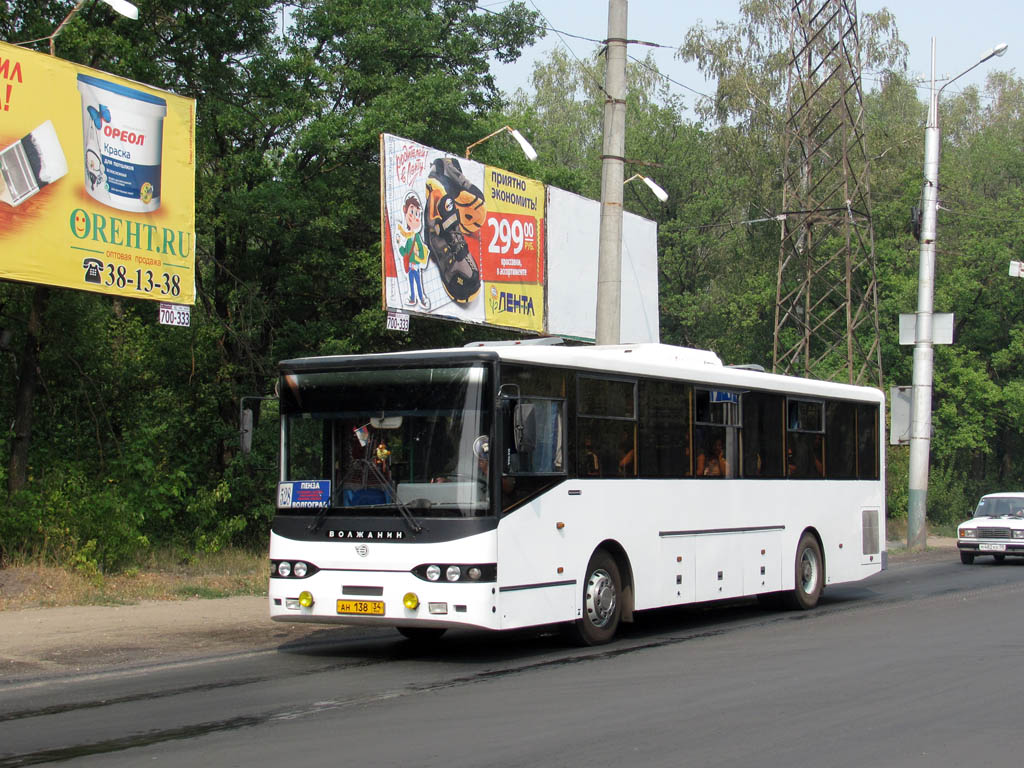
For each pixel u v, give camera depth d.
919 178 47.00
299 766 7.40
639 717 8.98
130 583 17.66
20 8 19.88
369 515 11.80
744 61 49.28
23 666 11.52
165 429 22.61
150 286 17.91
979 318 48.50
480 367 11.73
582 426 12.99
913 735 8.32
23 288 20.22
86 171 16.95
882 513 19.61
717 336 52.84
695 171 54.59
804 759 7.58
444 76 25.64
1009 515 28.30
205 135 23.64
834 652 12.55
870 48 49.19
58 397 22.05
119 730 8.59
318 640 13.81
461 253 24.03
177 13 22.89
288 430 12.38
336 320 26.34
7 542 17.61
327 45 26.38
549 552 12.30
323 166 25.16
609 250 19.30
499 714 9.12
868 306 46.38
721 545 15.37
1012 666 11.47
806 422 17.64
